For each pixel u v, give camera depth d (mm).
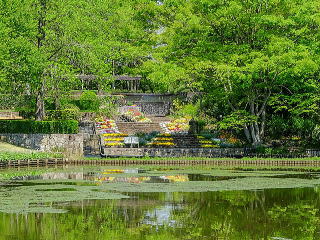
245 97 54094
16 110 63875
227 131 58125
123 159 47500
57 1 49312
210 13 51219
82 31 52188
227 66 48406
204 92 59312
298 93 55688
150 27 64312
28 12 47969
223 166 46438
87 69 53969
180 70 50531
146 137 55938
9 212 23938
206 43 51844
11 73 46750
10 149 49156
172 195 28797
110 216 23219
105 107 67750
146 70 54469
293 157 50688
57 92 53688
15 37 47188
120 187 31734
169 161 47344
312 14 50406
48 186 32062
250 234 20312
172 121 64750
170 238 19500
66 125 50844
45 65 47219
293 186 32531
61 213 23766
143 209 24797
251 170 42688
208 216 23438
